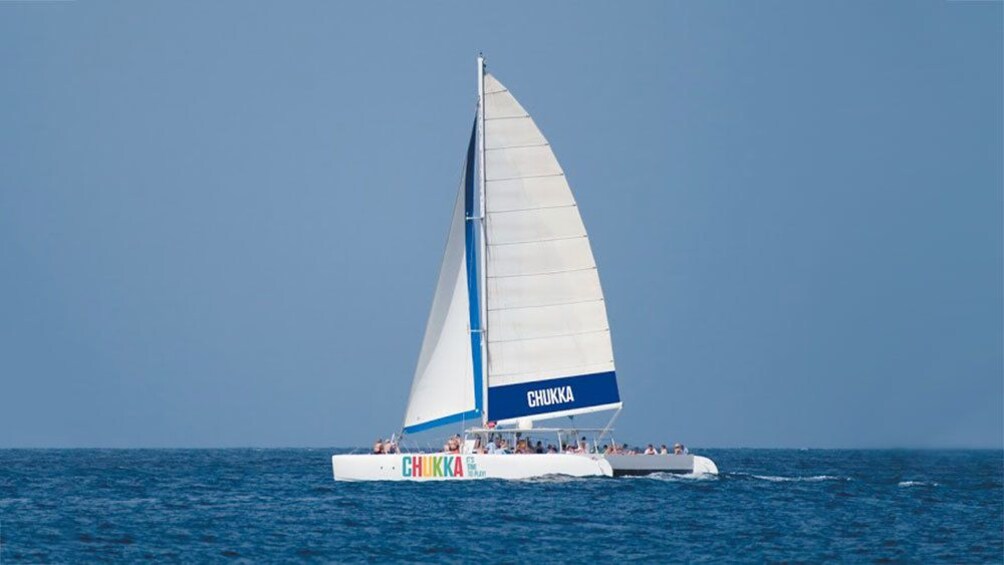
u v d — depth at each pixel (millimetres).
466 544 169500
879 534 183625
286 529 182875
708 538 177375
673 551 166250
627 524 188875
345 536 176000
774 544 173000
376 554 161750
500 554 162250
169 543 170000
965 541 177750
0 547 165375
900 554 166000
